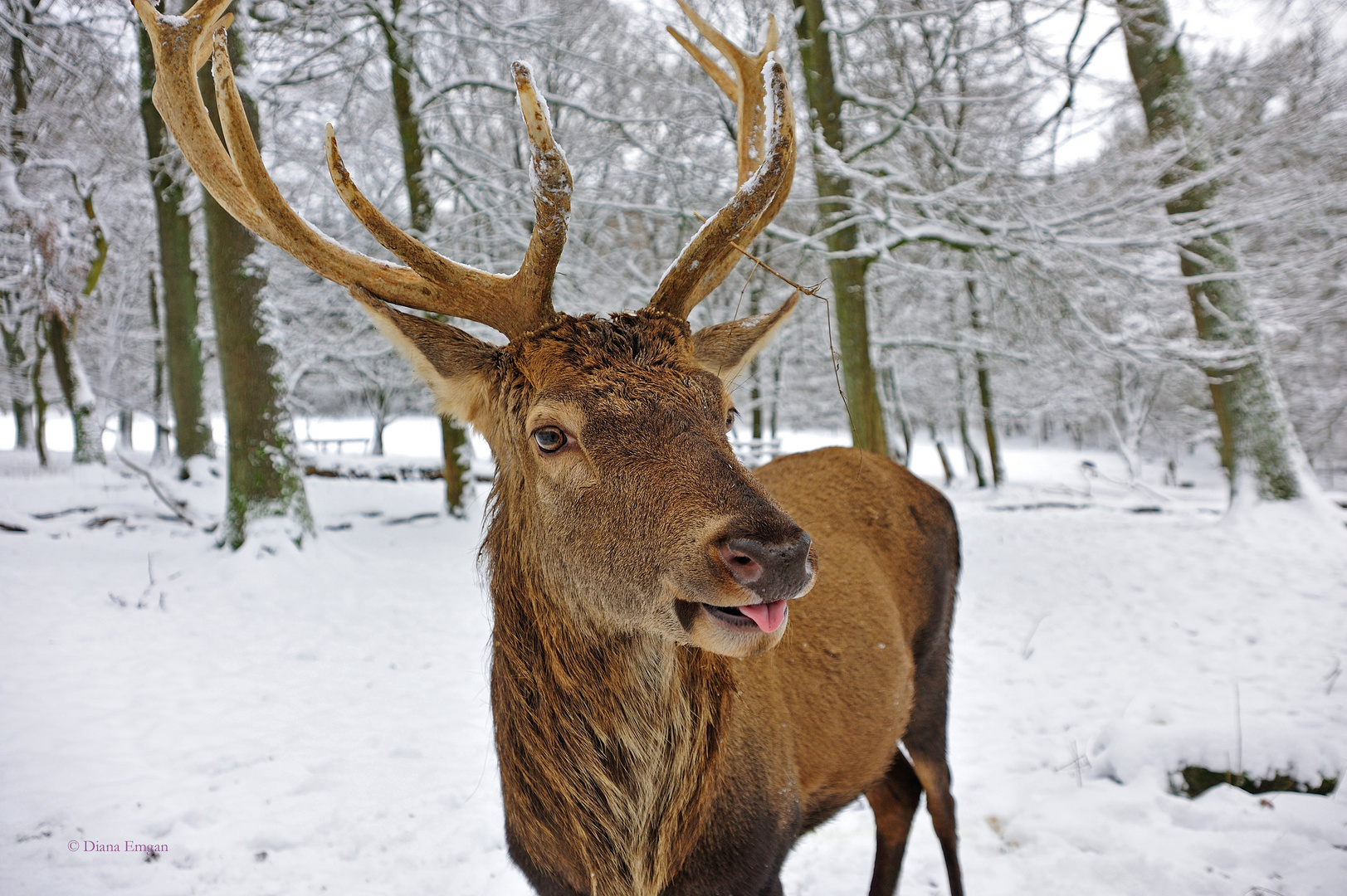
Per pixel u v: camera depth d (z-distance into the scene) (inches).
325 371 844.0
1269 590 319.3
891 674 113.0
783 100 86.6
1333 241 483.2
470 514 453.7
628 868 78.0
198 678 214.5
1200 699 201.0
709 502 63.8
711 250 84.9
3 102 580.4
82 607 269.6
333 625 266.2
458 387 85.7
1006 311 511.5
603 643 76.2
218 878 128.6
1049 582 350.0
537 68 470.3
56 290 573.0
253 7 403.2
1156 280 399.9
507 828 86.0
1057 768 166.6
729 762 81.8
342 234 489.1
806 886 131.9
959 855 134.5
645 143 467.2
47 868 126.9
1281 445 448.1
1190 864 125.6
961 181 422.0
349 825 146.9
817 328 633.6
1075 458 1306.6
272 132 474.6
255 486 327.6
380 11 410.9
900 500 133.5
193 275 498.9
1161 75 451.8
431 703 206.5
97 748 168.6
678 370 73.8
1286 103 459.8
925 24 419.5
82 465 603.5
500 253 470.3
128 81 573.9
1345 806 136.6
